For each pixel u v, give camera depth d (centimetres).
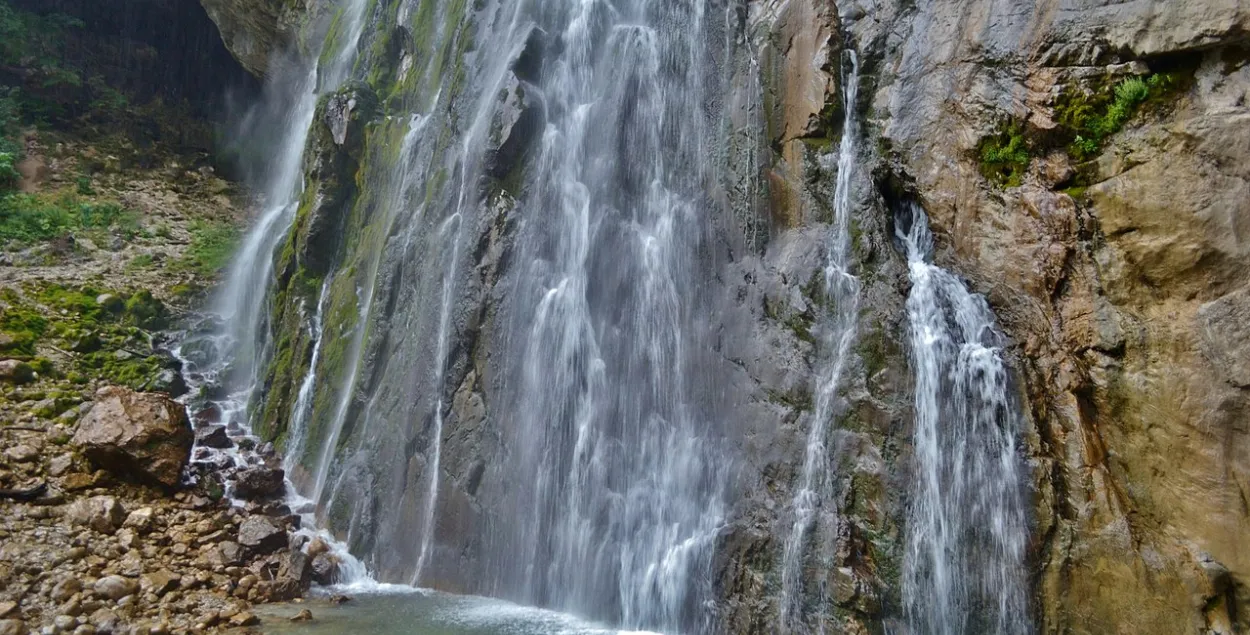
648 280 692
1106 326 513
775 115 666
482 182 789
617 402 675
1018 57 568
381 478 800
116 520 735
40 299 1173
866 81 644
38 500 740
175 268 1403
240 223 1650
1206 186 485
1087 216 531
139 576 666
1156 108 514
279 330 1079
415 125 964
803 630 537
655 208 712
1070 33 547
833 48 646
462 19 951
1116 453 504
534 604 662
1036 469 504
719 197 678
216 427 987
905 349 554
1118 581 473
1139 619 465
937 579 515
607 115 752
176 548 720
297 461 928
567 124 782
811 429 577
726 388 631
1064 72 547
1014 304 546
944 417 537
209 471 850
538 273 738
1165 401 486
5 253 1305
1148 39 513
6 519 703
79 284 1258
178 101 2030
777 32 680
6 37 1766
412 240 877
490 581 691
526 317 733
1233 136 479
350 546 788
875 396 555
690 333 661
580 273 716
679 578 604
